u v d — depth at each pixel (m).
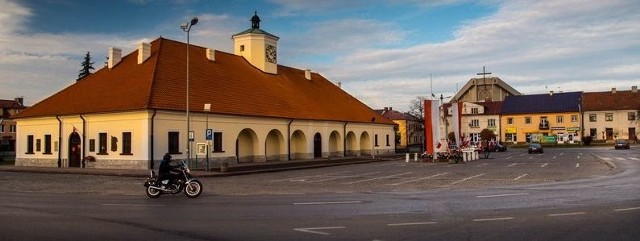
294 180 27.38
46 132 41.84
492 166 38.16
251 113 43.03
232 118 41.53
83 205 16.25
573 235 10.50
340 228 11.57
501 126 106.88
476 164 41.34
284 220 12.77
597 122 99.75
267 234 10.89
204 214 13.95
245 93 45.66
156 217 13.42
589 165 37.09
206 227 11.79
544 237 10.33
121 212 14.48
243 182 26.16
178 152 37.38
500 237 10.38
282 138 46.91
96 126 38.44
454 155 44.94
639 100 98.88
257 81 49.66
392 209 14.71
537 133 103.62
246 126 42.88
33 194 20.16
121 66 43.22
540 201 16.20
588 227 11.39
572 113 101.25
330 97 60.31
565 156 53.50
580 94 105.12
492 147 74.75
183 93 39.34
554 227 11.44
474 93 125.44
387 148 66.44
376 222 12.37
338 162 44.47
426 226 11.75
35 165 42.38
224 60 49.19
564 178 25.89
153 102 35.88
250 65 52.72
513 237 10.36
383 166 40.75
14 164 47.84
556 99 105.75
